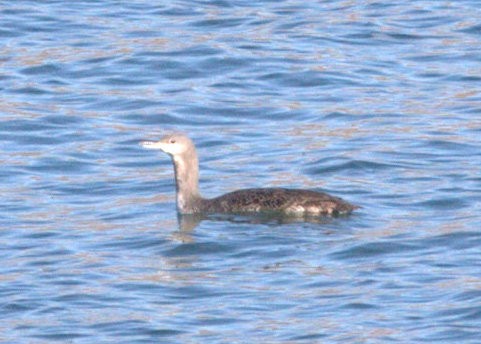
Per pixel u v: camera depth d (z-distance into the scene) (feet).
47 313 67.67
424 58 117.60
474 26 124.77
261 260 74.64
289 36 122.72
